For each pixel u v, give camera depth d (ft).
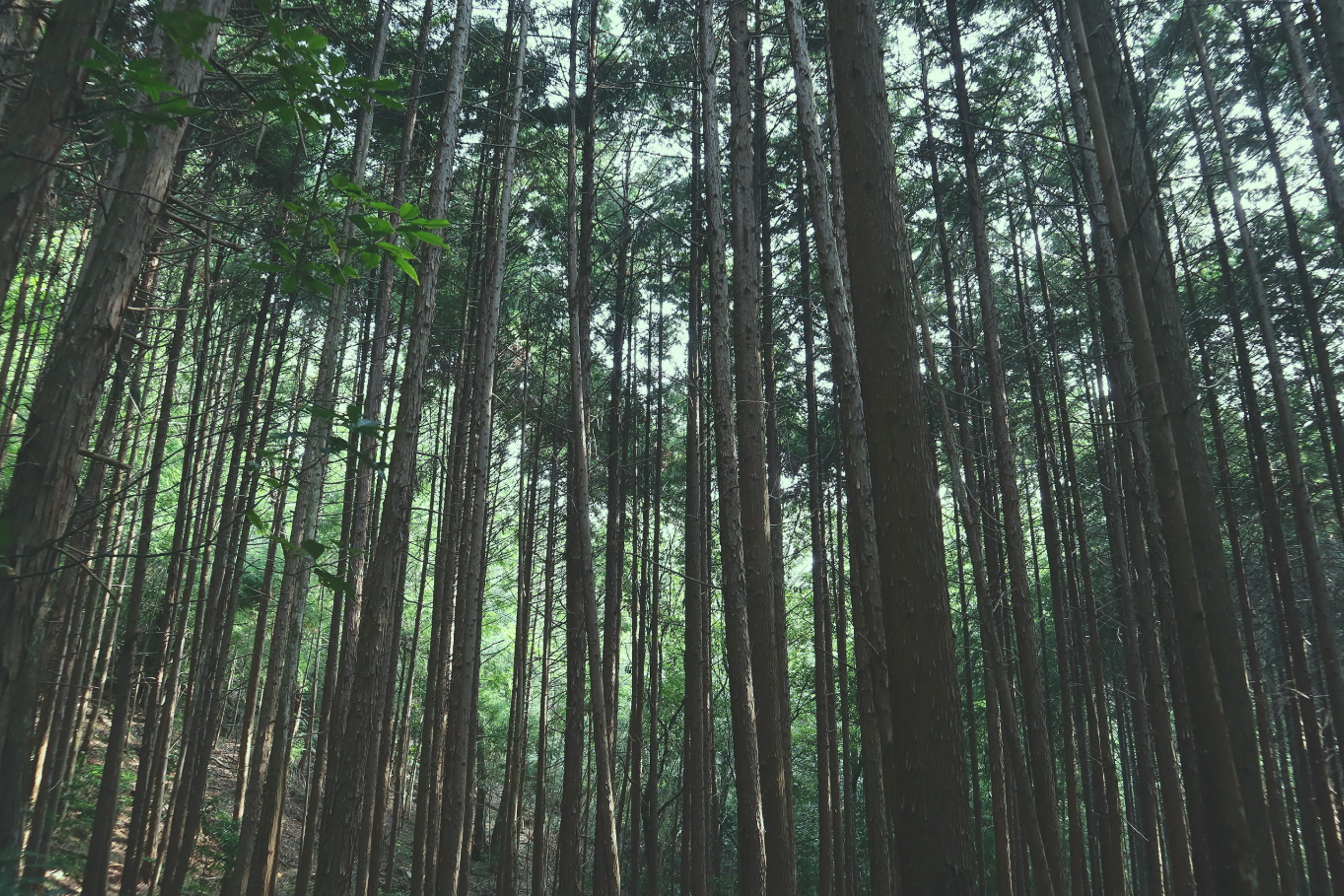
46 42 9.33
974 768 44.93
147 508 22.04
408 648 60.03
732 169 25.26
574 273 34.50
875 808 24.02
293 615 31.55
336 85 8.68
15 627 8.86
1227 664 18.54
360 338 41.96
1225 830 15.60
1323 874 41.73
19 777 9.05
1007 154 41.06
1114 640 63.31
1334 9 23.77
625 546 63.52
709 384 53.72
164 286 29.76
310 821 35.60
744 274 24.48
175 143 10.80
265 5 8.09
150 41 10.93
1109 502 46.39
